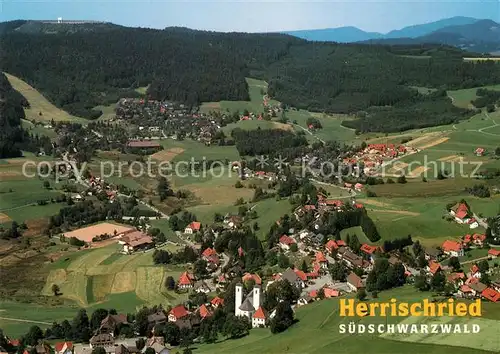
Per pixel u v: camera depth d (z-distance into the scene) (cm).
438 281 16638
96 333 16175
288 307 15812
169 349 15400
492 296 15388
